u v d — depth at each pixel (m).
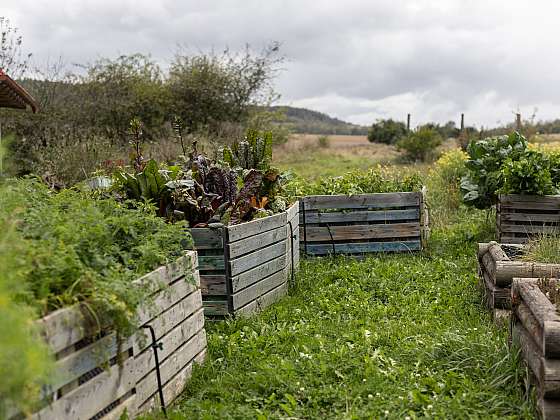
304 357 4.33
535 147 12.81
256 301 5.77
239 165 6.90
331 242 8.05
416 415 3.58
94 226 3.63
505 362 3.99
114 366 3.25
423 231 8.09
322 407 3.73
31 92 17.11
